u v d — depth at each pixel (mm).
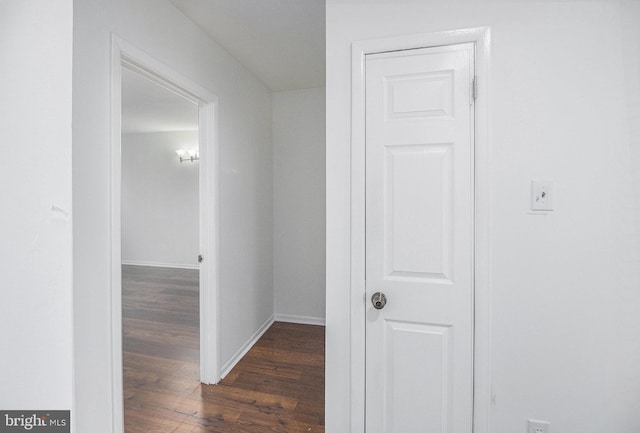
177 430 1682
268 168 3160
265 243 3090
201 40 2029
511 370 1218
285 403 1926
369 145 1318
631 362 1129
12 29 1187
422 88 1265
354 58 1321
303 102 3193
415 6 1272
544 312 1189
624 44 1114
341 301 1363
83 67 1217
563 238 1170
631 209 1120
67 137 1138
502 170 1210
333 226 1368
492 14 1208
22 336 1198
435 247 1263
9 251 1198
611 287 1138
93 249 1266
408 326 1298
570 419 1178
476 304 1229
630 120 1115
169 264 5848
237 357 2467
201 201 2145
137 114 4352
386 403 1329
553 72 1165
